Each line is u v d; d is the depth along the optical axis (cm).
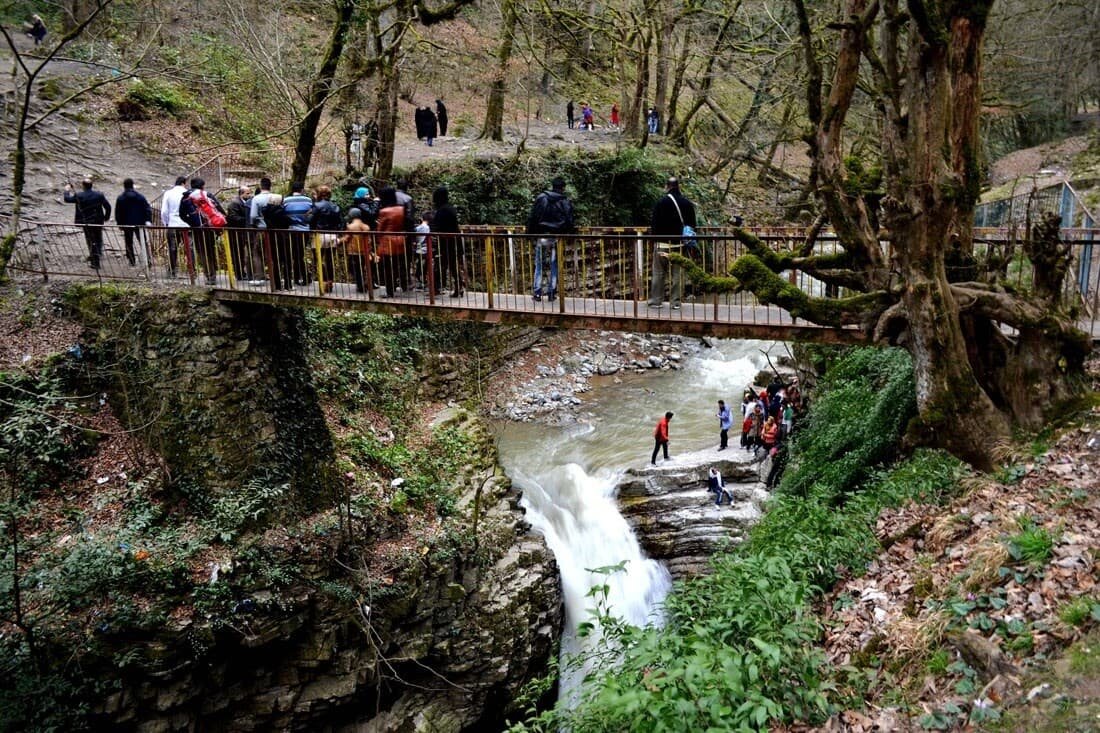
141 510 1123
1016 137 3341
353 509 1260
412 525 1313
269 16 2338
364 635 1168
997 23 2358
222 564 1085
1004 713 486
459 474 1502
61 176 1806
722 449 1697
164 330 1154
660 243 1025
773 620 596
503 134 2983
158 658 1000
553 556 1409
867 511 912
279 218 1175
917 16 731
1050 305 848
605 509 1559
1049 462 767
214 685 1070
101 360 1211
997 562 627
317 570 1155
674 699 466
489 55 2958
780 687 550
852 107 2511
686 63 3069
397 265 1152
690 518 1508
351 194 1942
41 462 1109
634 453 1739
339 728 1180
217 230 1120
